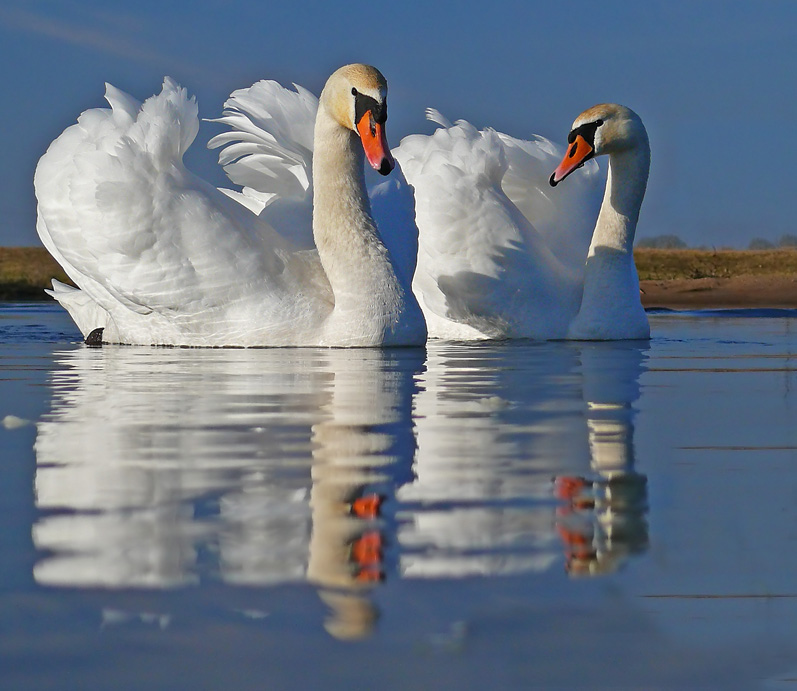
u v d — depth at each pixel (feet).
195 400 39.37
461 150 76.13
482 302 73.67
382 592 17.15
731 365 53.78
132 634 15.49
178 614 16.22
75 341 70.28
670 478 25.58
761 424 33.94
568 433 31.99
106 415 35.60
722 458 28.09
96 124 66.39
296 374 48.37
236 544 19.74
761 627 15.80
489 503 22.95
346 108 62.49
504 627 15.75
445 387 43.70
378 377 47.26
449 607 16.58
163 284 63.41
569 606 16.61
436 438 30.99
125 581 17.65
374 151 60.59
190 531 20.63
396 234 70.18
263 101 71.72
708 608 16.53
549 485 24.72
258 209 78.74
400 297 63.57
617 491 24.21
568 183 81.25
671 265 156.56
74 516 21.83
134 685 13.94
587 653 14.93
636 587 17.52
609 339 71.72
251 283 63.41
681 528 21.02
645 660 14.74
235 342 63.41
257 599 16.85
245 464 27.04
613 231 72.90
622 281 72.64
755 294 126.31
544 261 75.46
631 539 20.29
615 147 73.00
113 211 63.31
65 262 69.51
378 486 24.57
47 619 16.06
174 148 64.85
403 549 19.42
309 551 19.30
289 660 14.64
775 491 24.20
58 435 31.53
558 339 72.59
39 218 71.77
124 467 26.68
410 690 13.82
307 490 24.14
